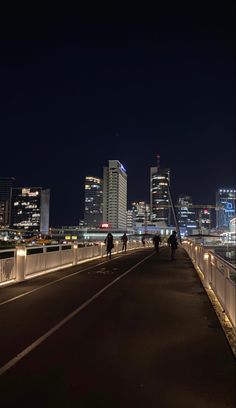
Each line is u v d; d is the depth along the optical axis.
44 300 13.16
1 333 8.93
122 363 6.95
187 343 8.16
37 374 6.41
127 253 46.09
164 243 100.94
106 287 16.25
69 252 27.14
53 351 7.62
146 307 11.95
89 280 18.69
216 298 12.74
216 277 12.84
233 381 6.16
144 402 5.39
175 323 9.89
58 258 24.55
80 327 9.49
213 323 9.89
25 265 18.95
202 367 6.77
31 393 5.66
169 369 6.66
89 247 33.50
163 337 8.62
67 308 11.80
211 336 8.70
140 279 19.09
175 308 11.79
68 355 7.38
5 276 16.89
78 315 10.82
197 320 10.21
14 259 17.89
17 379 6.19
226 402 5.41
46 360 7.09
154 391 5.76
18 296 13.98
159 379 6.22
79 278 19.50
